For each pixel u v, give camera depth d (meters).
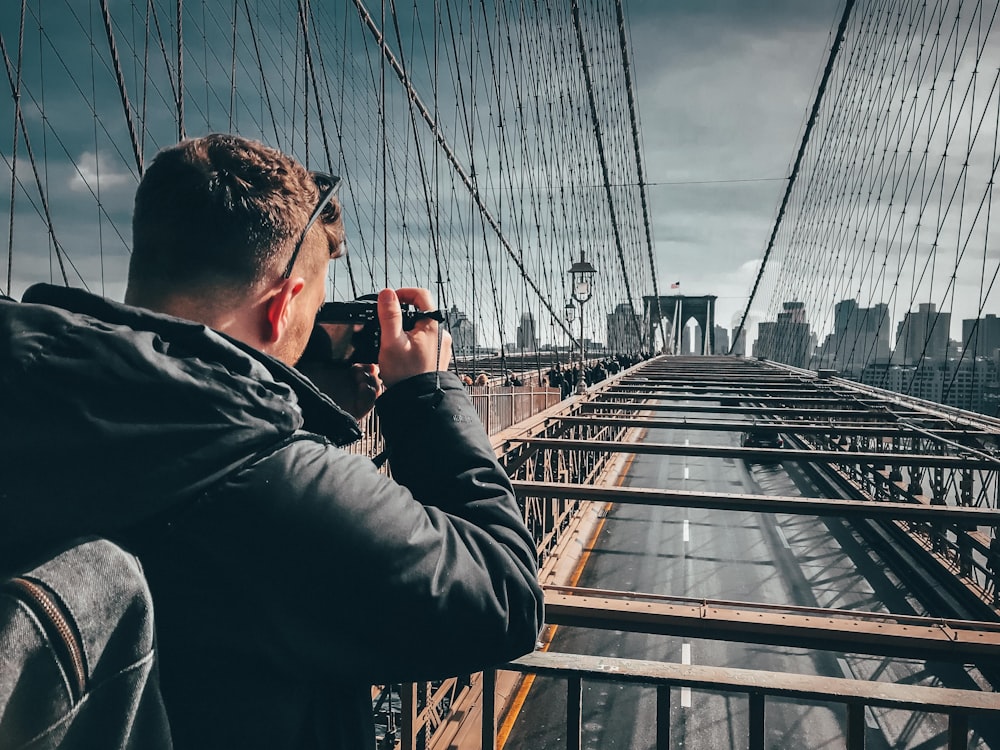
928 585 16.88
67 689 0.48
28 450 0.50
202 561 0.58
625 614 3.20
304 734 0.66
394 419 0.86
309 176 0.81
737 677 1.62
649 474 32.41
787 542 22.16
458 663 0.68
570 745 1.73
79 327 0.55
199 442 0.56
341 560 0.61
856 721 1.54
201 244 0.68
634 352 51.22
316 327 0.88
